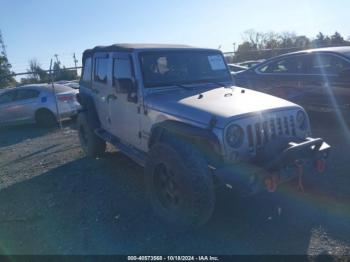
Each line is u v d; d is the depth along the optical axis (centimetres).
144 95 427
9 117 1149
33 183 540
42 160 679
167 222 358
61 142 847
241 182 306
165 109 387
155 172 366
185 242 334
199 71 480
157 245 334
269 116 348
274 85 773
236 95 401
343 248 304
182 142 345
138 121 448
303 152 329
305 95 715
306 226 344
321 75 682
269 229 345
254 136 335
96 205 432
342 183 429
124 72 470
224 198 407
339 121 676
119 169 563
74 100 1141
